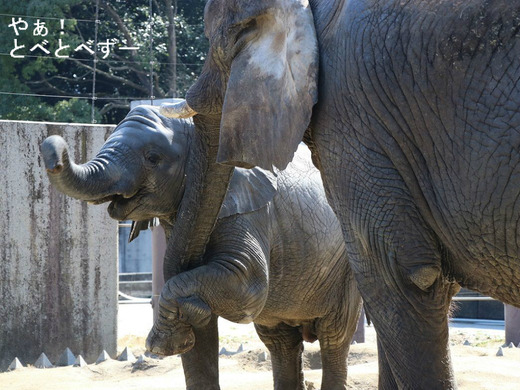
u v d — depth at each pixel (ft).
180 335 20.65
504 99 12.55
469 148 12.94
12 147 34.17
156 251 37.83
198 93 17.93
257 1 15.81
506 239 12.98
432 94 13.28
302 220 24.38
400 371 14.70
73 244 34.96
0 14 96.12
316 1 15.43
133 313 55.42
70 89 114.21
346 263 25.61
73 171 21.26
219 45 16.72
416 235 14.06
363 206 14.30
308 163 25.61
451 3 13.26
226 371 31.96
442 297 14.51
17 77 104.53
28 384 29.43
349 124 14.32
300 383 26.25
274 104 15.19
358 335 38.32
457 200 13.32
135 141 22.72
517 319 38.04
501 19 12.62
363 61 14.02
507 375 28.14
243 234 22.20
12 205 34.19
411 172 13.91
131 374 31.81
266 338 26.04
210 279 20.94
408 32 13.60
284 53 15.15
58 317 34.73
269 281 24.06
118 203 22.97
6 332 34.04
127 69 114.01
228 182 19.71
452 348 34.96
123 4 116.37
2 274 34.09
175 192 23.08
